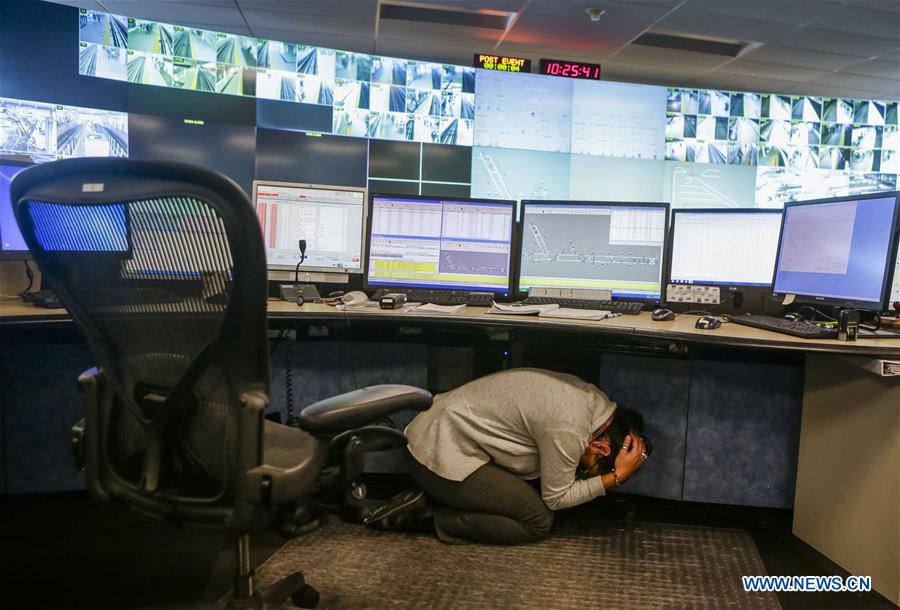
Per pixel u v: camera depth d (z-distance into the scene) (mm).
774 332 1933
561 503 2049
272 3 5387
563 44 6281
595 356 2539
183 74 6188
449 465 2047
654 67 6859
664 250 2482
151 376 1174
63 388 2455
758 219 2410
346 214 2576
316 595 1667
